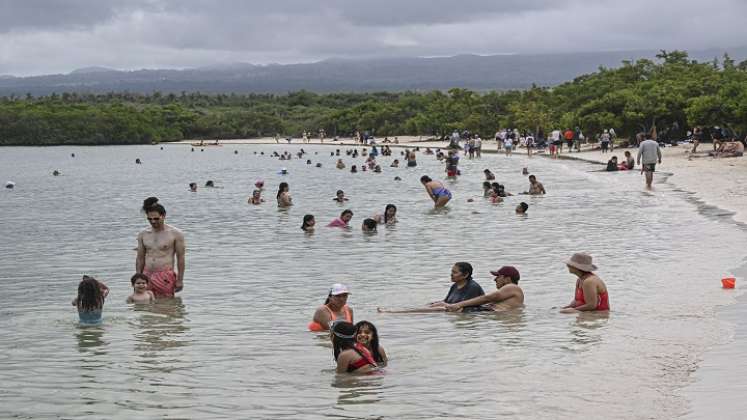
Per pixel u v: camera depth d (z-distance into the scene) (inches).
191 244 958.4
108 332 538.3
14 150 4753.9
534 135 3666.3
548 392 391.9
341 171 2410.2
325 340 511.5
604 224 1054.4
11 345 505.0
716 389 388.5
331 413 368.5
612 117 2854.3
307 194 1642.5
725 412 354.9
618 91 3051.2
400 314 583.5
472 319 562.3
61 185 2039.9
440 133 4788.4
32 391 407.5
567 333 513.0
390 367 444.1
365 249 899.4
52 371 444.8
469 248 892.0
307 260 831.7
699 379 406.3
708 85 2790.4
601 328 523.2
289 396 395.9
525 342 493.4
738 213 1085.1
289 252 887.1
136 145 5403.5
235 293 668.1
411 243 937.5
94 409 378.6
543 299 623.5
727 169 1814.7
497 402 378.6
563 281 693.9
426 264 797.2
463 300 601.9
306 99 7096.5
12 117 5378.9
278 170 2556.6
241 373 438.3
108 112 5629.9
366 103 5634.8
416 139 4803.2
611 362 442.3
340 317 539.2
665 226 1009.5
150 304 627.8
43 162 3353.8
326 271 767.1
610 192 1476.4
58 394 402.3
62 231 1109.1
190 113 5994.1
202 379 427.5
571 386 400.5
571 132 2935.5
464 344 492.1
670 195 1378.0
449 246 909.8
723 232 933.8
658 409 362.3
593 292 572.4
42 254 901.2
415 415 363.3
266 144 4997.5
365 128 5270.7
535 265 776.3
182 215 1283.2
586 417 354.6
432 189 1326.3
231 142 5369.1
